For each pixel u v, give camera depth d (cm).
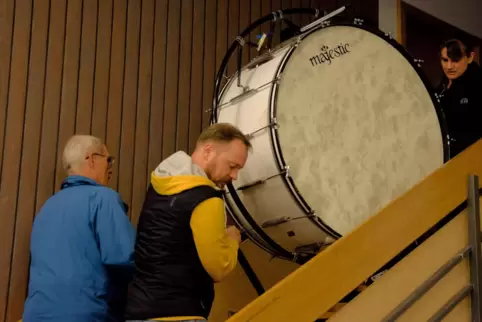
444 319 191
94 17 283
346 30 228
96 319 186
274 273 261
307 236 207
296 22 351
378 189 221
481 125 272
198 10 316
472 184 204
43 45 268
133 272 187
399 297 180
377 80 231
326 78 216
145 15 298
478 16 436
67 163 214
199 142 178
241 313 145
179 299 155
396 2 388
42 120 264
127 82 289
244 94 217
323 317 201
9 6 261
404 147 233
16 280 250
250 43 244
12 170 254
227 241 162
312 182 203
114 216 191
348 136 217
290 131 202
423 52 421
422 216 189
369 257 172
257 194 207
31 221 256
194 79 310
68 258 189
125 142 284
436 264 192
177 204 158
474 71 278
